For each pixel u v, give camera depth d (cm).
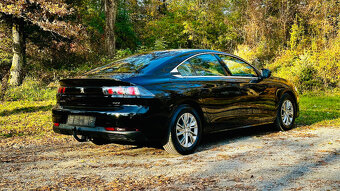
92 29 2359
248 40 2269
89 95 392
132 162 381
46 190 278
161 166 357
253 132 594
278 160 375
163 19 3381
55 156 428
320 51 1603
